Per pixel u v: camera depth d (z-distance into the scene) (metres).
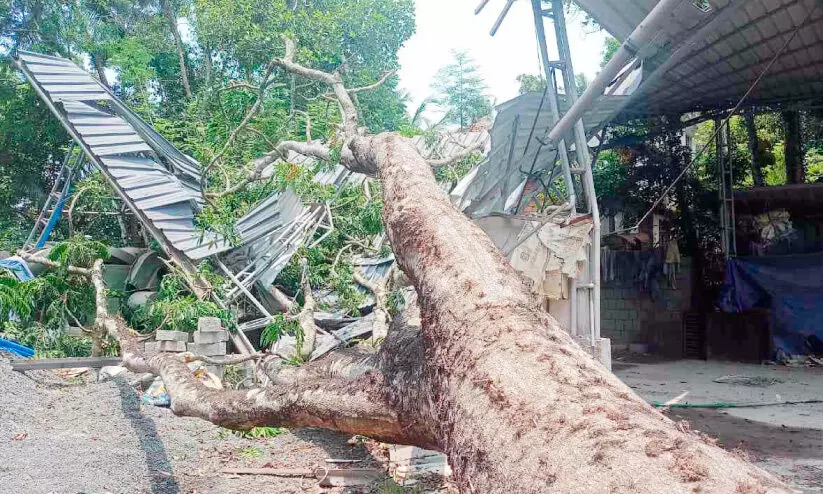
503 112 7.45
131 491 4.56
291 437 6.21
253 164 11.48
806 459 5.41
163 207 10.40
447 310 2.28
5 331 9.02
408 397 2.70
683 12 7.04
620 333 14.22
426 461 5.36
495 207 8.53
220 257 10.17
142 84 19.23
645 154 14.25
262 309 8.76
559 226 7.43
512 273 2.40
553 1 8.23
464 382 1.96
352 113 6.77
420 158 3.62
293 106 16.78
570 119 7.43
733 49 9.70
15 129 18.08
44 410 6.40
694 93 11.84
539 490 1.42
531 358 1.85
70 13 19.77
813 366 11.55
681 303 13.74
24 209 19.52
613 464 1.33
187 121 16.92
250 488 4.80
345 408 3.07
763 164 15.43
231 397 3.88
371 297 9.05
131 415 6.25
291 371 5.00
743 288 12.68
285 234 9.33
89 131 11.51
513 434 1.62
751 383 9.70
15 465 4.75
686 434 1.45
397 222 2.96
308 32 16.77
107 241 14.37
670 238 14.08
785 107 12.01
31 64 12.52
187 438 5.89
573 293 7.51
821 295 12.00
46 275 9.62
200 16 17.05
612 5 8.46
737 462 1.32
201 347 7.46
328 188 9.24
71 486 4.45
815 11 7.98
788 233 13.28
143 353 5.86
